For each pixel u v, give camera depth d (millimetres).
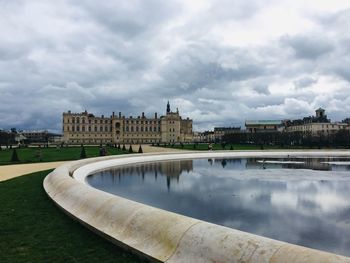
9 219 15242
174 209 24609
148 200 28094
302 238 17938
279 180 39781
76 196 16938
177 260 9609
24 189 24703
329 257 7398
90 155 77312
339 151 96000
